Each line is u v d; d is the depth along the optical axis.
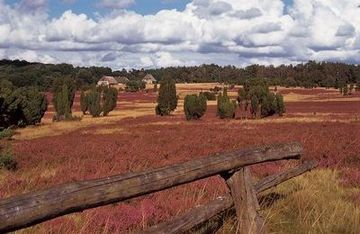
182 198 7.57
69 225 6.01
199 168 4.58
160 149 19.47
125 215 6.75
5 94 44.28
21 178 11.12
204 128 35.53
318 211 7.09
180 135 28.11
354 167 13.08
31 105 48.00
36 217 2.77
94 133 34.41
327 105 94.94
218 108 58.78
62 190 3.01
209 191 8.54
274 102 59.84
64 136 31.67
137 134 30.98
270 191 8.52
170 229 4.34
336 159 14.55
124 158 16.22
